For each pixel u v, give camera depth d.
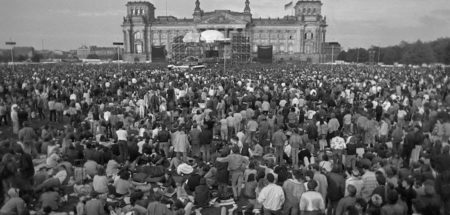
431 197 11.41
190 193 17.41
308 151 19.25
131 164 19.77
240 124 27.19
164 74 66.25
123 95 38.66
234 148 17.02
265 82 46.91
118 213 14.15
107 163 19.47
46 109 34.81
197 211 15.51
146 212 12.69
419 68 111.00
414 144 19.45
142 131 25.25
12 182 15.20
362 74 71.12
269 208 12.94
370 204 11.84
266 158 18.34
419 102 29.70
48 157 18.72
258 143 21.41
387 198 11.19
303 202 11.95
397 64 158.00
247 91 37.78
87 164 17.77
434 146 17.61
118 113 28.33
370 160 15.23
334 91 38.41
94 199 13.24
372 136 24.50
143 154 21.31
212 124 25.30
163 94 38.88
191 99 36.34
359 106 30.33
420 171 13.74
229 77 57.22
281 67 117.75
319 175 13.70
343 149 18.88
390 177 13.34
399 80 53.97
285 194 13.20
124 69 92.69
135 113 31.05
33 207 15.23
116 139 22.86
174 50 164.50
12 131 30.02
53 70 84.50
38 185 15.41
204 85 44.12
